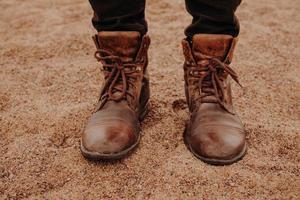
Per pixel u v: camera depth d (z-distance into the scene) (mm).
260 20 1566
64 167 783
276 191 718
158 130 880
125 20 795
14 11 1732
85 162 792
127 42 798
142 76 853
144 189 724
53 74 1180
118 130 770
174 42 1377
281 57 1269
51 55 1312
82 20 1611
